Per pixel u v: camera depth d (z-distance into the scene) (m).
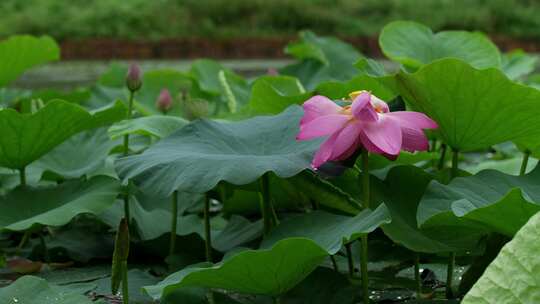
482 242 3.85
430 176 3.98
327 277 3.83
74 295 3.74
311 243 3.50
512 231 3.63
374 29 24.28
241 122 4.00
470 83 3.80
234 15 24.59
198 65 7.00
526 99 3.79
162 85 6.43
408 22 5.04
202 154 3.86
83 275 4.13
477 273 3.87
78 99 6.09
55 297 3.73
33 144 4.25
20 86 11.16
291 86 5.20
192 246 4.22
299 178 3.84
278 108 4.61
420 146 3.60
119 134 4.21
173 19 23.97
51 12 23.23
